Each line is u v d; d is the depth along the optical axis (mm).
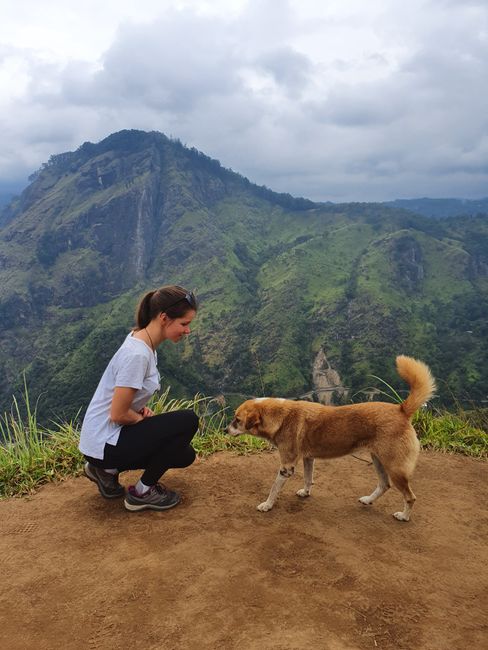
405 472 3355
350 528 3330
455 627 2359
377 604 2504
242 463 4617
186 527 3309
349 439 3463
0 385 120688
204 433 5438
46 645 2268
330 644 2207
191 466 4523
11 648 2258
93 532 3275
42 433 4930
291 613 2418
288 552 2984
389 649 2203
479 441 5289
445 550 3074
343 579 2709
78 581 2736
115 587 2662
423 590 2639
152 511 3564
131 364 3152
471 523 3465
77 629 2363
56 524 3416
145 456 3383
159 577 2732
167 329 3293
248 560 2889
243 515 3506
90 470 3660
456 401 6125
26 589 2686
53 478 4246
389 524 3408
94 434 3344
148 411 3684
